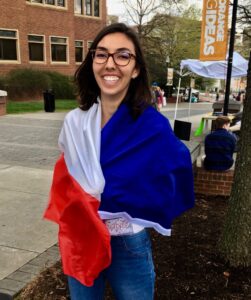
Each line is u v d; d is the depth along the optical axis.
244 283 2.91
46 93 17.17
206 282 2.90
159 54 36.16
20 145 8.96
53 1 27.03
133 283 1.75
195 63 12.14
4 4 23.50
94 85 1.82
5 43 24.05
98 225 1.61
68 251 1.71
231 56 8.95
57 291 2.84
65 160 1.78
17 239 3.77
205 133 12.62
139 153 1.62
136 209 1.64
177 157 1.65
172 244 3.52
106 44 1.69
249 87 3.04
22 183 5.75
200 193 5.38
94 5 31.70
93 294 1.83
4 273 3.12
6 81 22.05
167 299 2.69
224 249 3.16
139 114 1.64
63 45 28.27
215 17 8.34
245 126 3.04
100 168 1.63
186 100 37.72
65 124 1.80
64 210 1.70
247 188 3.01
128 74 1.68
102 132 1.67
